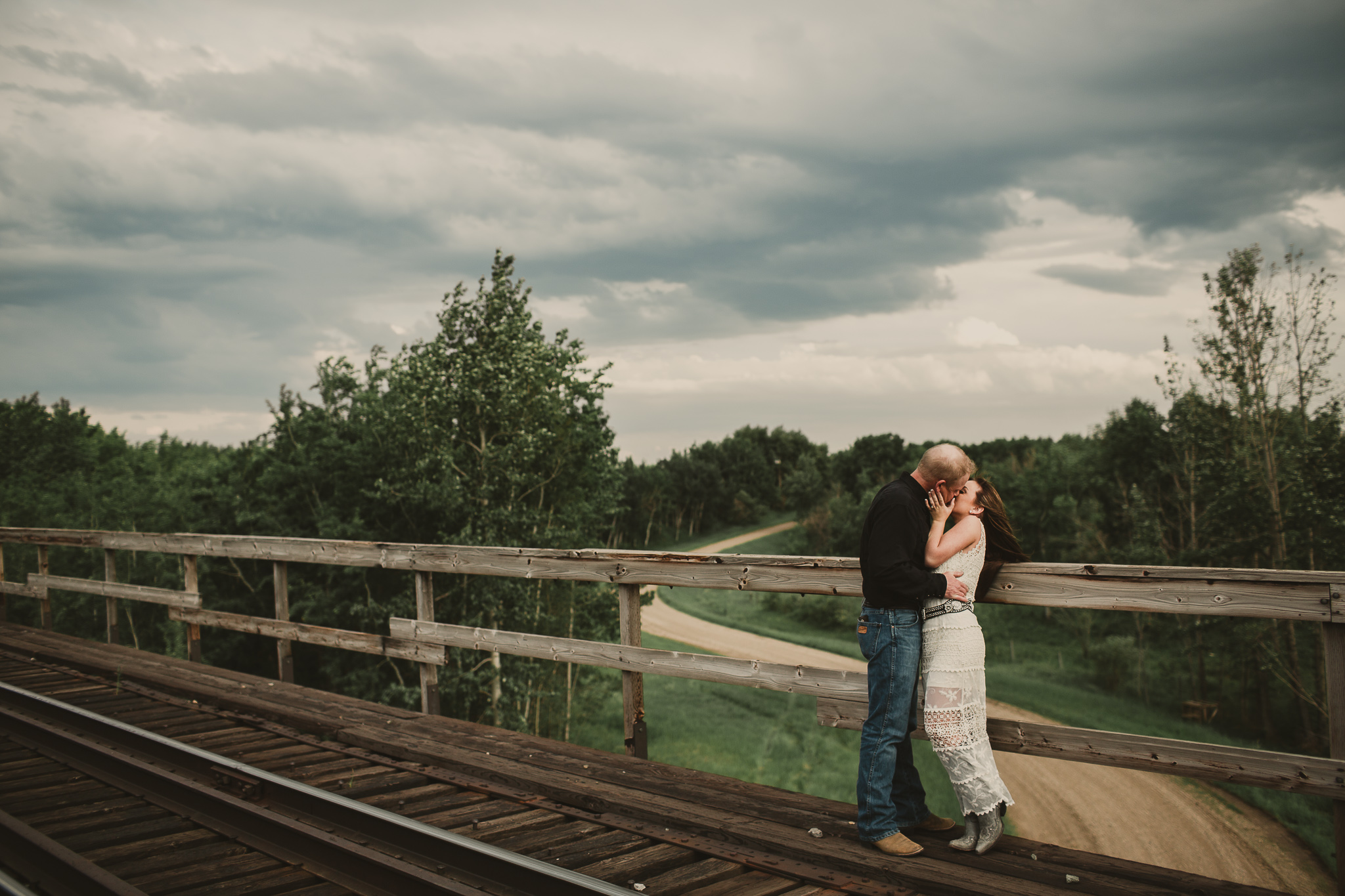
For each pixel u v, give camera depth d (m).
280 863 4.12
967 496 3.94
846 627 56.59
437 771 5.29
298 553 7.74
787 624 59.72
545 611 27.69
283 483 31.42
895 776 4.10
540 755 5.43
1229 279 25.98
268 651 32.19
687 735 29.52
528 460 26.23
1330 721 3.27
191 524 37.94
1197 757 3.48
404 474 27.39
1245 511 25.47
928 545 3.83
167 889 3.79
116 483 44.38
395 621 6.95
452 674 25.05
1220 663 30.47
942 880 3.45
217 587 32.53
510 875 3.65
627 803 4.48
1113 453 44.56
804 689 4.62
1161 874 3.45
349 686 26.89
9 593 11.79
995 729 4.02
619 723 32.84
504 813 4.55
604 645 5.53
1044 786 21.94
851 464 91.25
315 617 28.50
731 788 4.68
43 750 6.04
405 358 28.27
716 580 4.93
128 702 7.32
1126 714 30.27
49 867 4.03
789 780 24.34
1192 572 3.53
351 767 5.42
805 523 75.56
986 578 4.14
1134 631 37.34
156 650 37.03
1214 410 27.48
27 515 46.28
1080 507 45.66
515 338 27.14
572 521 28.27
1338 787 3.18
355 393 32.03
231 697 7.14
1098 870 3.53
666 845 4.07
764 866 3.74
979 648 3.82
